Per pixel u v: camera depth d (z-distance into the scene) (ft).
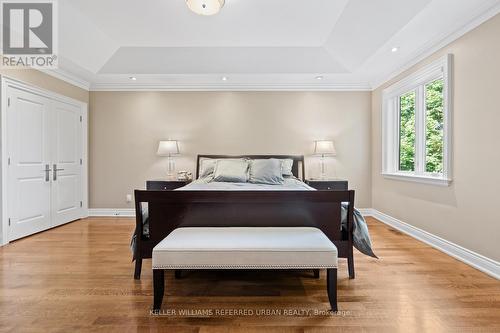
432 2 7.89
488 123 7.94
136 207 7.75
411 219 11.97
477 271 8.09
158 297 5.94
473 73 8.46
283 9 10.02
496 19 7.66
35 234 12.27
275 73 14.42
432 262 8.82
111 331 5.25
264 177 12.50
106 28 11.38
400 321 5.57
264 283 7.37
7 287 7.08
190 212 7.84
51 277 7.70
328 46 12.88
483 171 8.12
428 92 11.36
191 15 10.43
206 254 5.93
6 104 10.82
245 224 7.89
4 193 10.73
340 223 7.89
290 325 5.45
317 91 16.03
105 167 16.15
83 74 14.34
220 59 13.69
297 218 7.89
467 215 8.72
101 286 7.16
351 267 7.64
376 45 10.91
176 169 16.08
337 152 16.07
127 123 16.11
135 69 14.16
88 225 14.02
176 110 16.10
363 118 16.06
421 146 11.64
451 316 5.74
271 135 16.05
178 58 13.65
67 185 14.46
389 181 13.94
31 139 12.10
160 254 5.91
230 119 16.06
